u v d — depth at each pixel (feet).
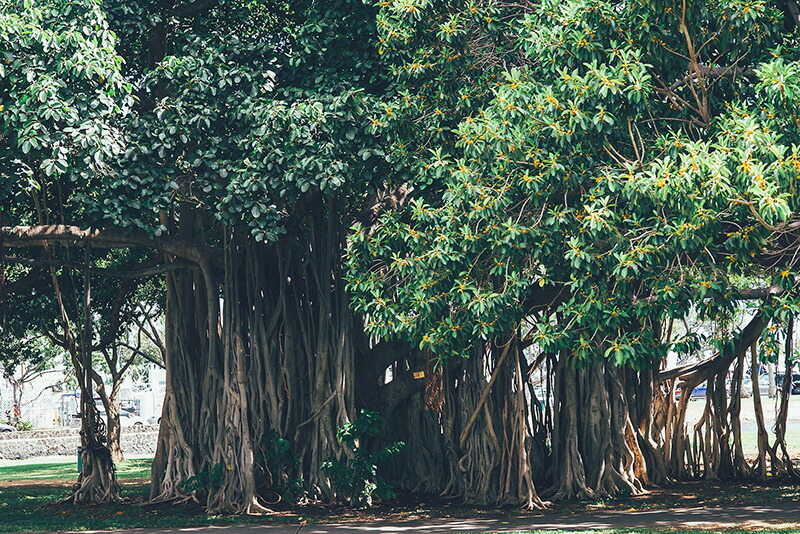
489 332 38.45
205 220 57.57
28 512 51.57
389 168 44.55
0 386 178.19
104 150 40.57
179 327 52.95
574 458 50.75
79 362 57.31
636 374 56.08
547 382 54.80
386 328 41.32
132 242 48.29
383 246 42.27
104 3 44.57
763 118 32.68
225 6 51.49
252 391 50.31
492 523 42.60
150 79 44.06
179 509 49.42
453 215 38.32
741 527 38.65
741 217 32.35
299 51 45.11
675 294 34.37
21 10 39.47
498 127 35.91
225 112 44.55
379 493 50.03
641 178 32.76
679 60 36.01
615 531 37.99
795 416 132.16
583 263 35.45
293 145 42.37
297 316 51.93
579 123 33.55
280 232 43.78
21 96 39.50
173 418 51.75
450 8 40.27
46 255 55.36
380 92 46.50
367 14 44.01
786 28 36.99
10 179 41.57
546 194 35.99
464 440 51.19
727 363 58.49
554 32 35.47
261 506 47.78
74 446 118.52
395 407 54.29
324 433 50.16
